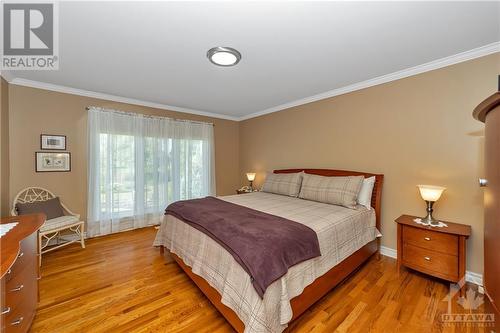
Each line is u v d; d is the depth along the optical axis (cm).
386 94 279
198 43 204
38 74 277
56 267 249
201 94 355
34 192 304
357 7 156
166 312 178
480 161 215
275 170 429
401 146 267
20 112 294
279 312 141
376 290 206
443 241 207
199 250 197
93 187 345
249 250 150
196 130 463
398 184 270
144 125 396
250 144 509
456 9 157
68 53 223
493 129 99
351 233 225
